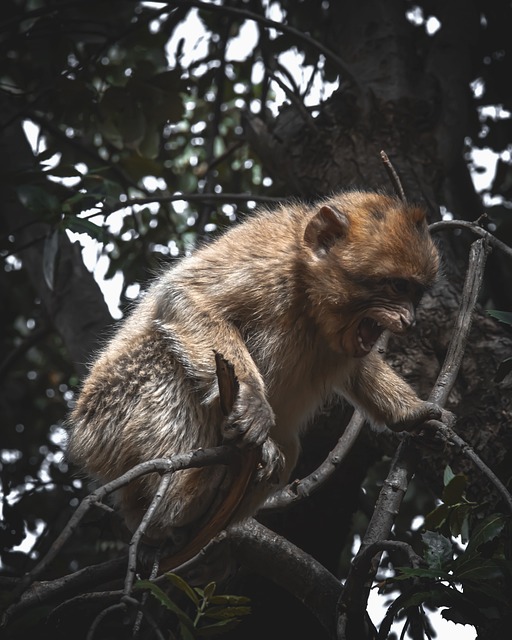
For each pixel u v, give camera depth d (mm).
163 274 9805
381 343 9703
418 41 15227
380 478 13633
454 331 8523
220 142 16812
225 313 9016
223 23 15734
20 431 16406
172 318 8977
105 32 14070
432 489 9953
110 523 9750
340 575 13695
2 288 16531
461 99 13672
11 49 15367
